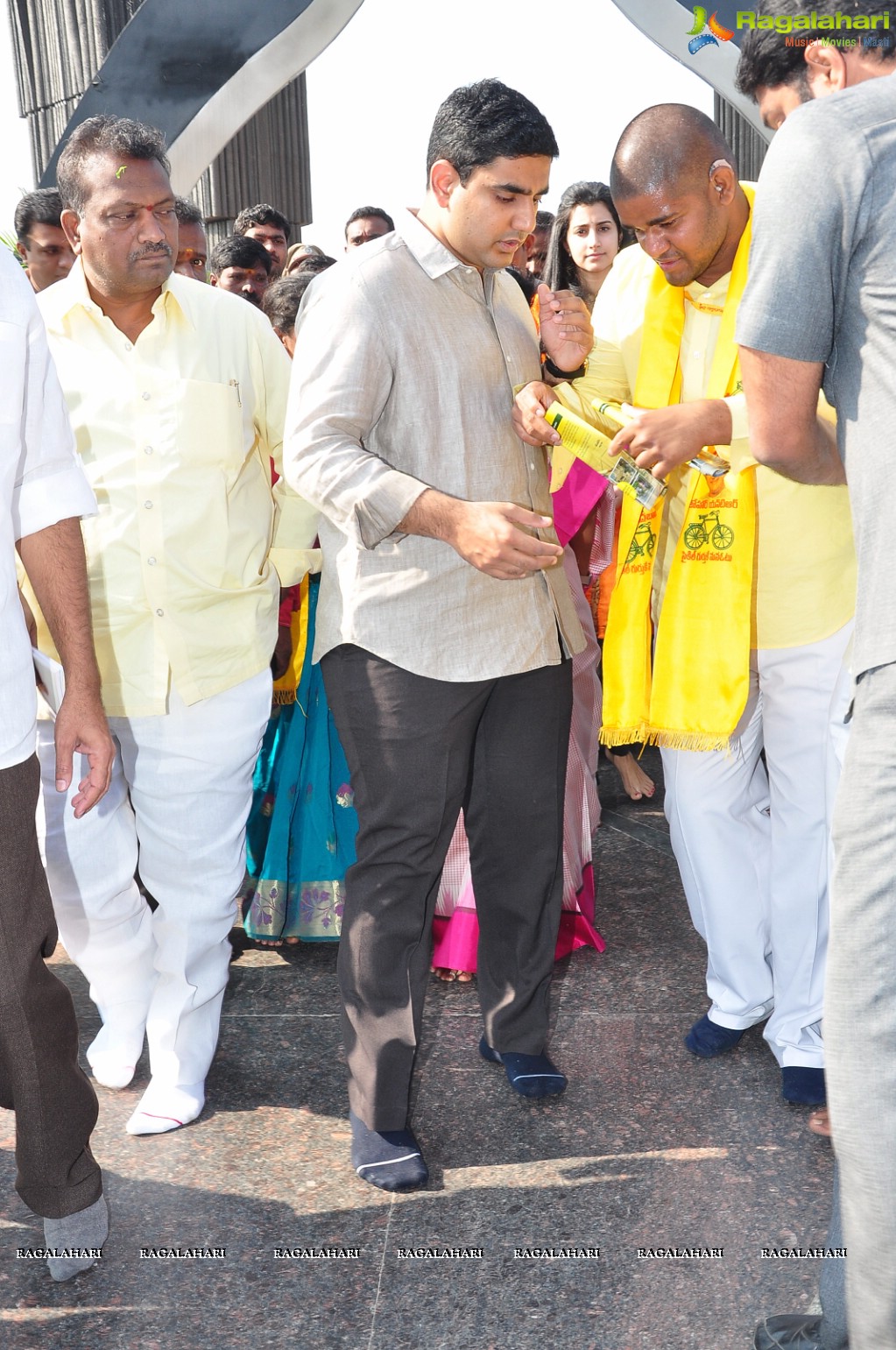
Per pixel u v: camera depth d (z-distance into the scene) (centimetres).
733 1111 244
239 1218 216
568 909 312
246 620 251
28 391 188
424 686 224
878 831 146
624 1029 279
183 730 246
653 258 228
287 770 320
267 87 452
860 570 150
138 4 571
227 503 247
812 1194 216
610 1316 188
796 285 151
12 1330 190
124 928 264
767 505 236
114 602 242
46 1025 188
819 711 239
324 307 220
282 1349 184
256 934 326
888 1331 149
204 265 408
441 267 221
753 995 263
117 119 231
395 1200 220
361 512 212
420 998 233
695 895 264
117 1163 234
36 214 354
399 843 228
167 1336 188
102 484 241
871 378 148
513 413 230
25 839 181
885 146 146
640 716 253
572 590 316
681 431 215
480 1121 244
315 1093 258
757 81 184
